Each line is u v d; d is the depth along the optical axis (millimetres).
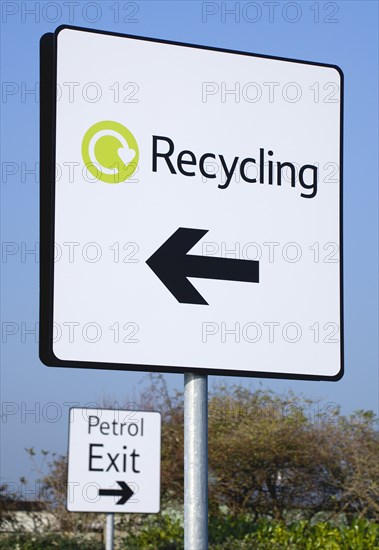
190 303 3473
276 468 18531
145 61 3512
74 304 3350
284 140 3666
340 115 3742
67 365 3324
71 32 3445
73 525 19219
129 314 3400
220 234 3537
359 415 18438
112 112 3453
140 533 17547
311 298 3621
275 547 14570
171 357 3438
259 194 3598
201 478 3463
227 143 3580
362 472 18297
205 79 3578
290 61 3703
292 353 3582
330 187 3697
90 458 12117
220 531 15641
